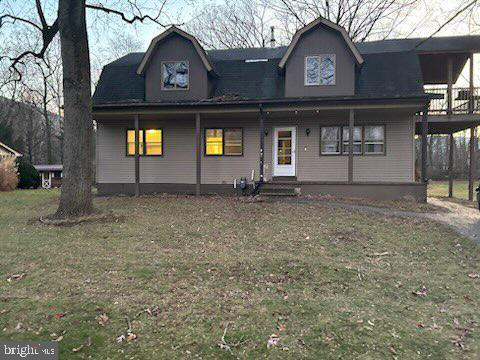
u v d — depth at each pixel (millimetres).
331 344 3422
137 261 5578
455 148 42781
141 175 15133
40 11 9844
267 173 14500
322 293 4633
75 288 4547
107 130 15281
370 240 7133
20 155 28641
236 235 7344
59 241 6652
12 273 5039
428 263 5969
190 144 14984
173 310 4023
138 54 17688
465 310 4250
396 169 13852
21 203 11828
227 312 4004
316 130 14352
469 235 7496
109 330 3596
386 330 3705
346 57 13305
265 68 14836
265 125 14586
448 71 14336
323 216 9133
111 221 8344
